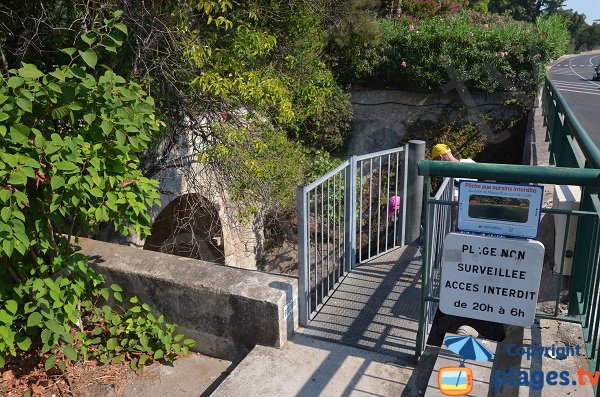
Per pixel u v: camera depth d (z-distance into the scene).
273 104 6.19
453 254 2.76
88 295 3.99
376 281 4.39
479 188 2.66
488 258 2.70
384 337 3.54
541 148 7.89
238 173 6.39
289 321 3.56
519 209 2.62
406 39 12.35
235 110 6.12
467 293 2.79
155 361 3.66
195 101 5.78
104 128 2.99
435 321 3.96
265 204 7.53
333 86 12.74
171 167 6.58
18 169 2.77
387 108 13.07
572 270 3.42
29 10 4.68
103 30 4.64
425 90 12.59
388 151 4.83
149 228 3.60
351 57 12.73
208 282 3.61
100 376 3.44
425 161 2.74
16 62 4.77
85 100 3.02
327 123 12.81
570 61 53.06
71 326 3.71
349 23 11.80
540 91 11.98
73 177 2.91
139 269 3.83
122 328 3.71
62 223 3.24
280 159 7.33
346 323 3.74
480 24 12.73
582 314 3.11
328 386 3.06
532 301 2.67
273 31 7.62
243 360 3.32
